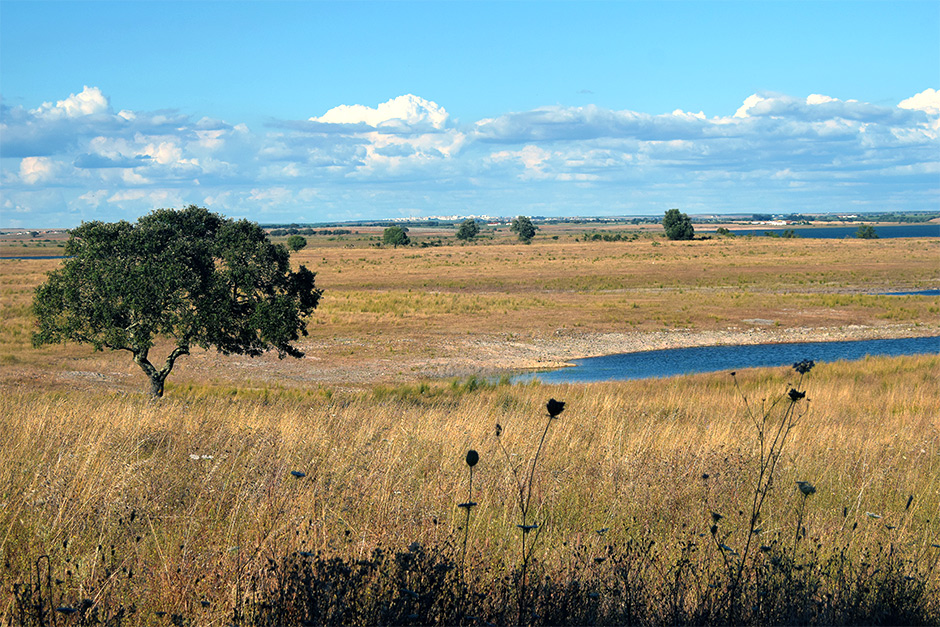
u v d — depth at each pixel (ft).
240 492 19.34
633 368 118.83
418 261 355.97
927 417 45.29
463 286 244.42
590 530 18.65
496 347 135.13
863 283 247.50
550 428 32.48
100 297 62.95
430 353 127.34
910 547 18.03
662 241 526.98
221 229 66.03
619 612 13.34
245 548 15.17
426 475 23.25
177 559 15.15
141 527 17.12
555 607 13.09
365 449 25.77
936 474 25.93
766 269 291.79
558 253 403.54
